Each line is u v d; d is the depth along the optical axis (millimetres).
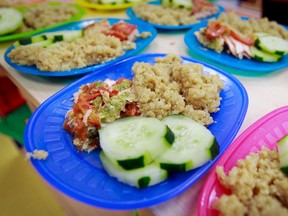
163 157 523
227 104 725
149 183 505
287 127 633
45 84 922
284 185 471
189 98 710
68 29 1281
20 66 944
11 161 1453
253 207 445
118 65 928
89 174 554
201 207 469
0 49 1193
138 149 521
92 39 1016
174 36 1252
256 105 781
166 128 555
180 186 499
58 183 525
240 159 548
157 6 1466
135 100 716
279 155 532
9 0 1586
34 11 1421
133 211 624
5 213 1216
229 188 491
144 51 1115
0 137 1570
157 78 747
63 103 765
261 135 611
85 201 489
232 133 623
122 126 593
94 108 683
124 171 513
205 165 536
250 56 960
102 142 555
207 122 661
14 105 1447
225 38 1017
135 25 1170
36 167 564
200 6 1419
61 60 914
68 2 1763
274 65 921
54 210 1221
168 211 507
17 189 1315
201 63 882
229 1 1854
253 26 1140
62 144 639
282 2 1385
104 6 1541
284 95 818
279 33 1109
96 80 860
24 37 1183
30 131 658
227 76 816
